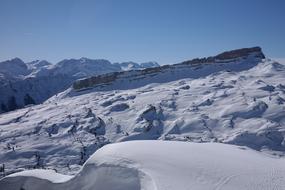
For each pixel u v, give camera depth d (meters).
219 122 126.62
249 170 29.84
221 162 30.94
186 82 197.00
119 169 29.27
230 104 141.50
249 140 107.75
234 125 122.75
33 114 181.88
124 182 28.39
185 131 124.81
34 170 39.28
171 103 154.12
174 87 187.38
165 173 27.27
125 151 31.30
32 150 123.50
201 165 29.44
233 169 29.48
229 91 158.62
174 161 29.62
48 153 121.12
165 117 140.75
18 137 142.00
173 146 34.31
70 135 137.62
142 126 132.38
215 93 160.00
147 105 153.75
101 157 31.44
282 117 121.88
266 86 157.00
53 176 36.59
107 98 186.12
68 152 120.56
